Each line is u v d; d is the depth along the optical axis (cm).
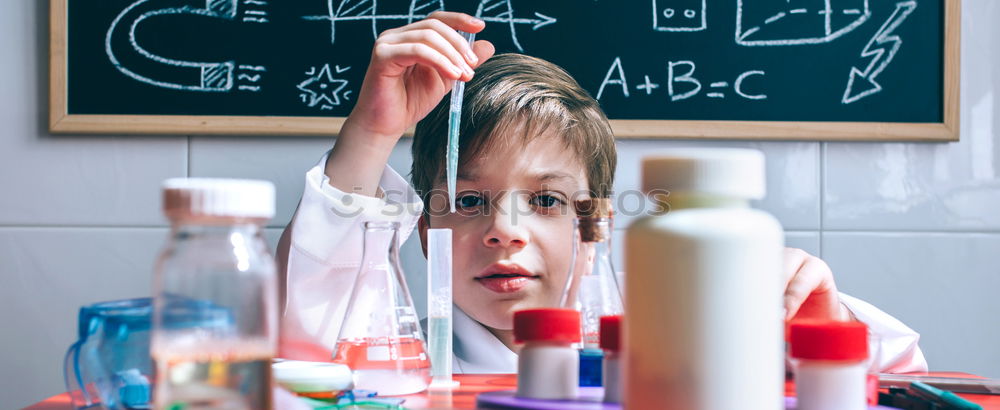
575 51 154
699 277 41
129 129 151
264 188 45
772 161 157
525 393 64
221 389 44
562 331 63
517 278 126
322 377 67
